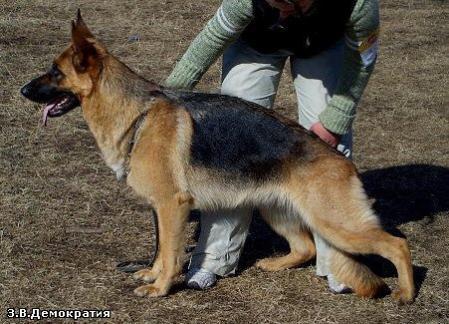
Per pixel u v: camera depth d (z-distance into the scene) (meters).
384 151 7.63
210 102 4.77
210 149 4.70
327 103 4.95
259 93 5.02
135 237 5.64
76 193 6.33
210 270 5.00
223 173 4.71
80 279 4.99
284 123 4.73
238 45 4.95
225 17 4.67
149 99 4.75
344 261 4.81
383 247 4.66
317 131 4.86
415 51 11.16
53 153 7.10
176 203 4.71
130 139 4.73
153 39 10.72
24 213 5.86
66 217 5.88
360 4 4.38
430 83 9.85
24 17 11.18
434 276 5.18
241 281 5.10
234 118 4.72
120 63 4.84
